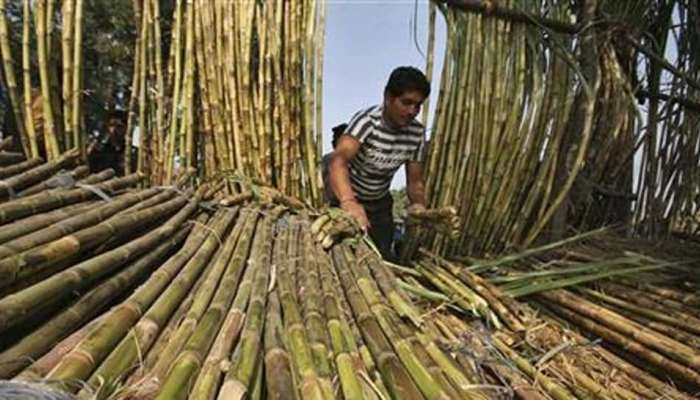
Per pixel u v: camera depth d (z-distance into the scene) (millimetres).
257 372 1299
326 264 2129
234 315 1537
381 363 1416
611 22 3264
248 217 2506
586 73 3164
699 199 4086
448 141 2986
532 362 1952
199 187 2742
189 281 1756
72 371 1124
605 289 2516
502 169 3064
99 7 6227
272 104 2805
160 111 2748
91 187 2246
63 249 1551
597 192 3535
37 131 2650
